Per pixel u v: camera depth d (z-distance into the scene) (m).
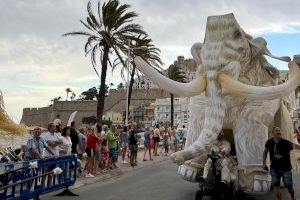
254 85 9.64
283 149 8.96
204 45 9.26
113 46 32.81
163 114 85.94
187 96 8.99
